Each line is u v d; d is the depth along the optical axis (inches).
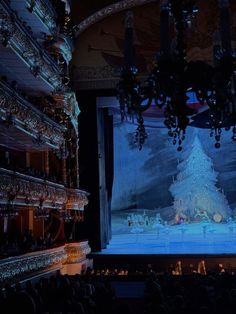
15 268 539.2
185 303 377.7
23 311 381.7
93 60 1031.6
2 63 570.3
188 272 890.1
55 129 716.7
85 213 995.3
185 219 1140.5
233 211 1136.8
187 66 370.9
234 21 988.6
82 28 1037.8
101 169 1037.2
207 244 1034.7
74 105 844.6
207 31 999.0
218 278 521.7
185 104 368.5
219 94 370.3
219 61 368.8
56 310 417.4
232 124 391.2
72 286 470.3
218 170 1155.9
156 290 435.2
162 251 954.7
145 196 1157.1
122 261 927.7
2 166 505.0
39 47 578.9
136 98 383.2
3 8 434.9
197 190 1148.5
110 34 1034.1
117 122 1167.6
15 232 741.9
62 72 754.8
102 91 1023.0
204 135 1170.0
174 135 387.5
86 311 387.2
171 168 1165.1
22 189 563.2
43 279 514.9
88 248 898.1
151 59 1012.5
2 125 533.3
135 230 1135.0
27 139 665.0
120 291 677.9
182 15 382.6
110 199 1111.6
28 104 566.6
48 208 745.6
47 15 631.8
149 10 1027.9
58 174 896.9
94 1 1024.9
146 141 1171.9
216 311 364.2
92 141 1012.5
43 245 710.5
